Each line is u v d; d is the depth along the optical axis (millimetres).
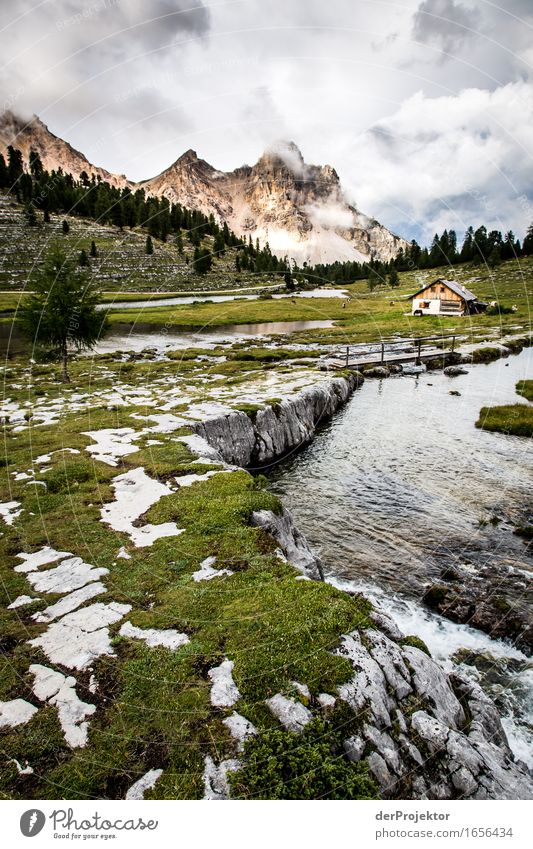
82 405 21484
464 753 5445
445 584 11688
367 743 5102
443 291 71625
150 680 5641
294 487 17641
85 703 5352
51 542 8984
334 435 23875
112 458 13766
